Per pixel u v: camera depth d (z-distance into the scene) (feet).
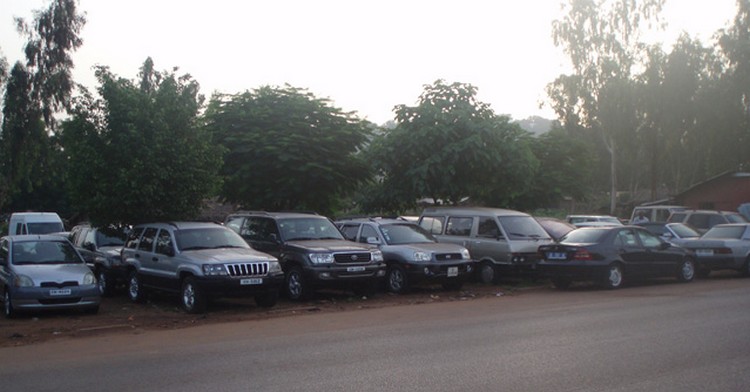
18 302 42.70
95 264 55.98
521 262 56.39
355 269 49.06
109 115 54.65
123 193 53.11
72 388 23.97
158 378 25.21
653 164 146.20
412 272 51.93
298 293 49.08
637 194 204.23
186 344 32.58
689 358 26.94
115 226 56.95
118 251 55.06
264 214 54.90
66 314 45.14
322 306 46.68
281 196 66.59
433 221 63.93
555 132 89.71
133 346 32.50
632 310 40.42
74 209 57.16
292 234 52.37
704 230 78.74
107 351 31.27
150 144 54.29
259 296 45.73
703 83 139.54
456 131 68.18
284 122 68.54
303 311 44.32
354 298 51.06
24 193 181.57
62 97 131.64
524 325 35.83
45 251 47.57
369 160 70.38
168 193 54.39
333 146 68.39
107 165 54.13
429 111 68.95
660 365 25.82
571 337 31.94
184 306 44.52
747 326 33.99
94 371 26.73
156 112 54.95
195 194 55.88
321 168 65.77
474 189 71.41
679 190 160.76
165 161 54.49
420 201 77.71
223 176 61.77
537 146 85.97
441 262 52.19
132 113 53.93
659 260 56.24
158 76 59.31
